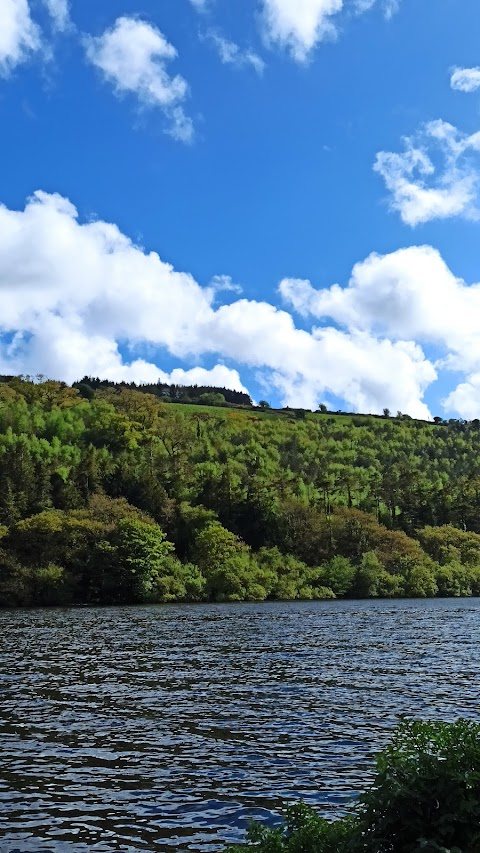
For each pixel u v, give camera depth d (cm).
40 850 1332
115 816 1508
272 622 6594
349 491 16900
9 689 2930
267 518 14088
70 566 10438
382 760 956
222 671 3441
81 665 3628
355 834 907
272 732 2205
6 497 12169
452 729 991
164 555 11738
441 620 6881
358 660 3866
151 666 3606
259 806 1563
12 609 8919
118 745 2056
